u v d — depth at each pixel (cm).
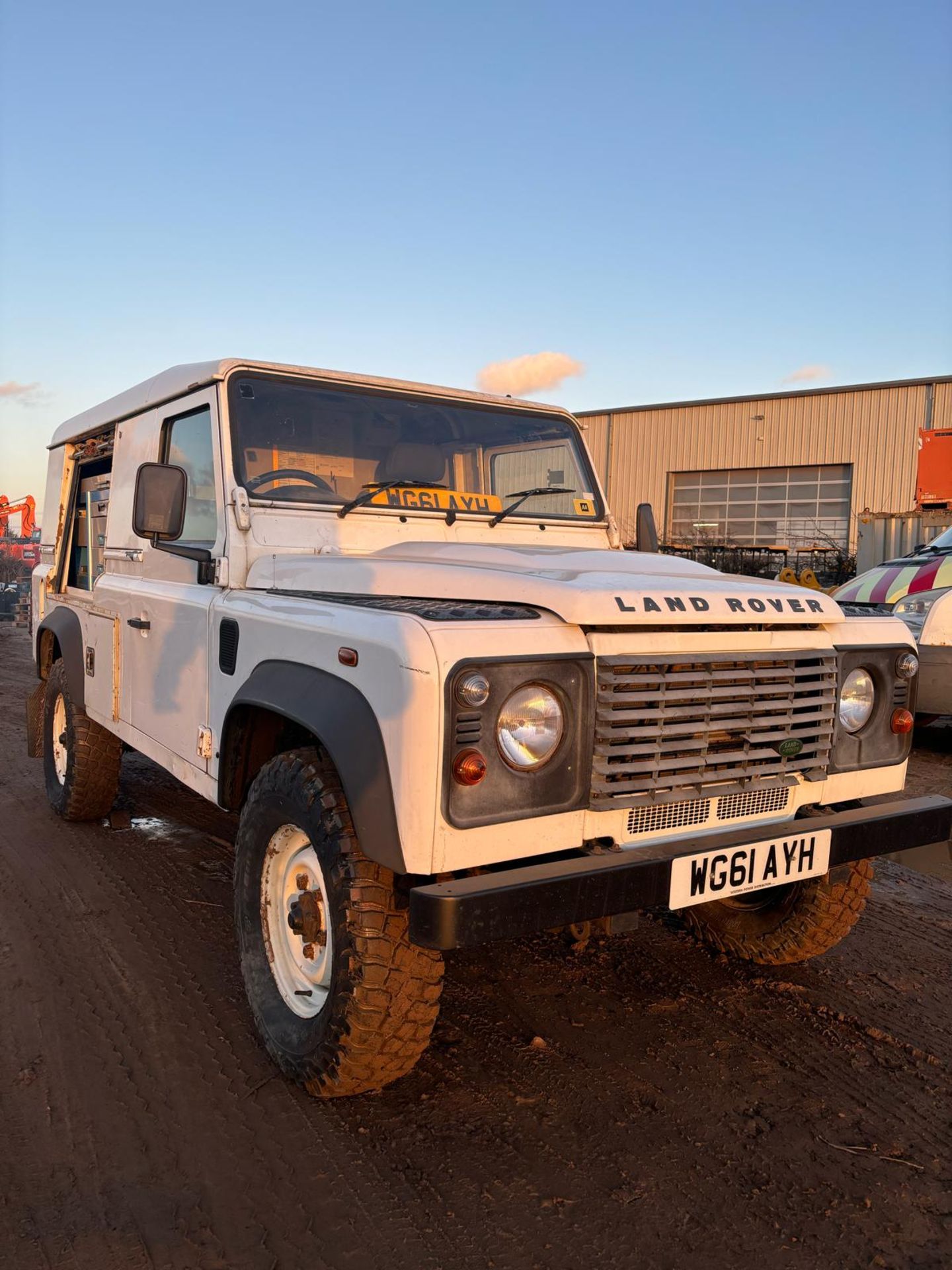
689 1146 249
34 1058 286
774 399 3077
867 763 295
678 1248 212
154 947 364
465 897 215
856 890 333
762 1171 240
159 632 374
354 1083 256
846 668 288
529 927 224
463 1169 238
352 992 243
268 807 277
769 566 2620
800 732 275
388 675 225
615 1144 249
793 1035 308
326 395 365
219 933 378
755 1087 278
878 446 2914
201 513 360
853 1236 217
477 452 397
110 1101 264
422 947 216
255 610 299
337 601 267
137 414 428
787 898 346
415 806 219
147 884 429
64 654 488
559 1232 216
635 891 239
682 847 251
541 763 233
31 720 568
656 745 248
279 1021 277
